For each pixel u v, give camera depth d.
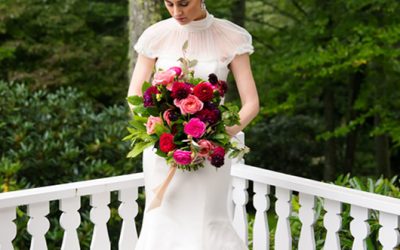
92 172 5.77
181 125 2.75
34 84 9.65
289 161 10.94
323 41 8.69
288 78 9.24
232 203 3.75
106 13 10.60
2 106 6.09
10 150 5.74
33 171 5.75
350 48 7.94
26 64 9.98
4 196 2.92
